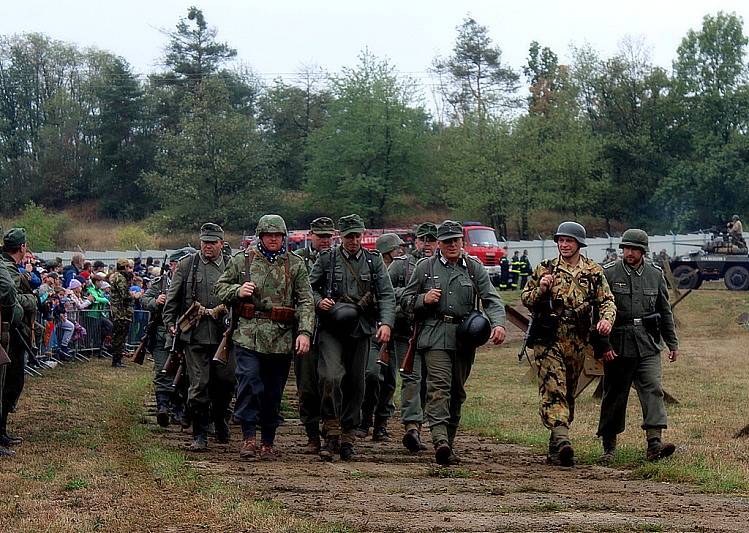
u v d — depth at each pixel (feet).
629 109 269.85
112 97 277.85
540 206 238.89
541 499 27.84
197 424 37.50
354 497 27.50
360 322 35.60
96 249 220.84
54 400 50.67
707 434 42.42
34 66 316.40
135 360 45.68
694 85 263.08
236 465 33.42
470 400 57.21
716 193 246.47
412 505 26.48
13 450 34.99
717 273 150.71
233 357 38.86
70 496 26.63
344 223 35.83
